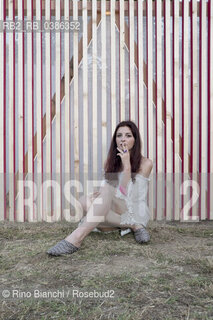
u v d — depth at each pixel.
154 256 2.48
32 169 3.81
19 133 3.82
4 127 3.83
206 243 2.87
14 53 3.81
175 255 2.52
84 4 3.78
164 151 3.95
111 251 2.58
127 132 2.98
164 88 3.88
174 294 1.85
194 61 3.87
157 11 3.81
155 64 3.88
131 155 3.00
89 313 1.65
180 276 2.10
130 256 2.50
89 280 2.05
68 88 3.82
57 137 3.82
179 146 3.97
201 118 3.88
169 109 3.87
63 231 3.20
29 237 3.02
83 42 3.81
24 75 3.91
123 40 3.81
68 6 3.75
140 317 1.61
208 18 3.87
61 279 2.08
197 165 3.97
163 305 1.73
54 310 1.69
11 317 1.63
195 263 2.33
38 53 3.80
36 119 3.89
